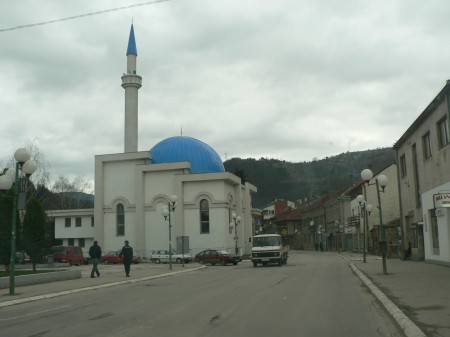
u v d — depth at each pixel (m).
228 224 55.16
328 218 82.62
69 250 47.72
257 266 37.16
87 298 16.22
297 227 108.00
